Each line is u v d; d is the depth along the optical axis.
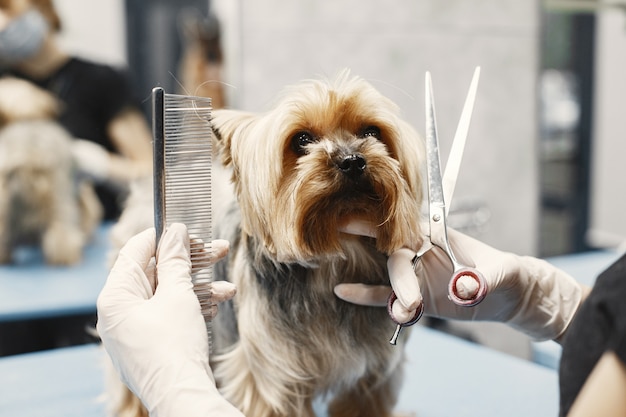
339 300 1.55
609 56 6.07
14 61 3.83
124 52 4.72
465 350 2.22
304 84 1.52
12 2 3.66
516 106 4.63
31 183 3.43
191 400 1.21
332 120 1.44
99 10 4.65
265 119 1.46
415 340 2.31
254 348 1.52
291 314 1.53
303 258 1.45
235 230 1.66
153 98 1.25
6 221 3.43
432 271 1.57
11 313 2.63
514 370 2.06
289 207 1.42
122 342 1.28
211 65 3.79
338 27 4.01
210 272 1.46
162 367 1.24
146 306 1.30
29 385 2.01
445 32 4.31
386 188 1.42
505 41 4.52
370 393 1.70
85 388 1.99
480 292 1.29
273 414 1.54
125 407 1.82
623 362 0.88
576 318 1.05
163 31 4.66
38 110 3.62
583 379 0.98
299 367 1.53
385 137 1.49
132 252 1.41
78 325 3.27
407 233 1.45
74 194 3.62
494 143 4.59
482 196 4.59
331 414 1.78
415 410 1.80
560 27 5.71
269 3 3.85
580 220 6.21
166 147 1.37
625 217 6.32
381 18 4.11
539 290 1.62
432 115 1.42
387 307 1.42
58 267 3.41
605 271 1.03
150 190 2.16
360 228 1.46
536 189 4.79
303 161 1.42
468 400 1.86
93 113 4.05
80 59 4.04
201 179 1.41
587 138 6.11
